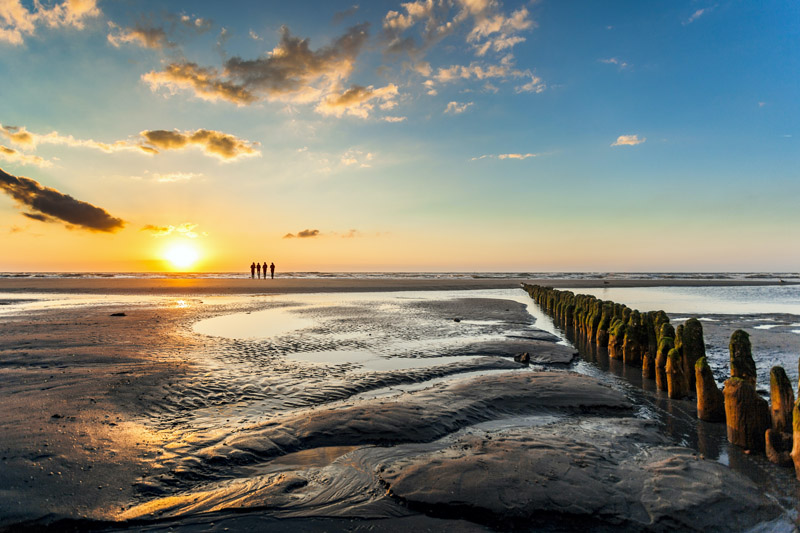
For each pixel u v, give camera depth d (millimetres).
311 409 7234
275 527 3916
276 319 18828
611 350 12266
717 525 4059
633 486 4609
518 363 10953
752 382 6918
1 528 3730
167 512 4102
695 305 27438
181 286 41188
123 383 8180
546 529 3988
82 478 4574
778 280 70125
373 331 15711
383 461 5223
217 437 5824
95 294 32219
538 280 64938
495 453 5281
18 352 10789
